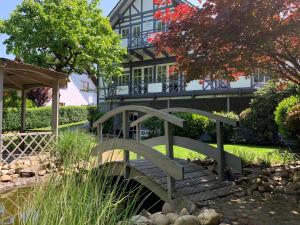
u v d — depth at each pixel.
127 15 23.05
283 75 6.60
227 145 12.13
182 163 6.14
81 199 2.56
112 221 2.68
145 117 6.47
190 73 5.85
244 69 6.42
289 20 4.94
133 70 22.75
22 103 11.98
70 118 23.94
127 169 5.11
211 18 5.15
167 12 5.98
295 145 9.34
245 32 4.95
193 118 14.10
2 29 16.27
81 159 3.63
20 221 2.58
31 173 6.66
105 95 23.56
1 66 7.90
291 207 4.07
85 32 16.55
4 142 9.57
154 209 5.02
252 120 12.57
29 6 16.05
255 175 5.53
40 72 9.09
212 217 3.46
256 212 3.88
